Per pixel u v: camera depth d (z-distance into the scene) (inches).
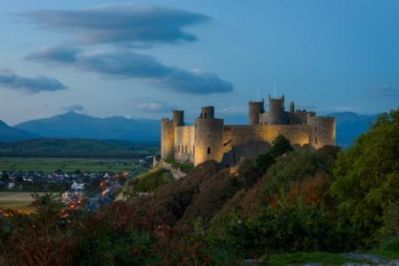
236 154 3860.7
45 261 475.2
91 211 564.7
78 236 522.3
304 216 831.1
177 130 4633.4
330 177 1818.4
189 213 2635.3
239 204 2119.8
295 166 2108.8
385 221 1045.8
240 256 682.8
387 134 1524.4
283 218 808.9
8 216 526.3
